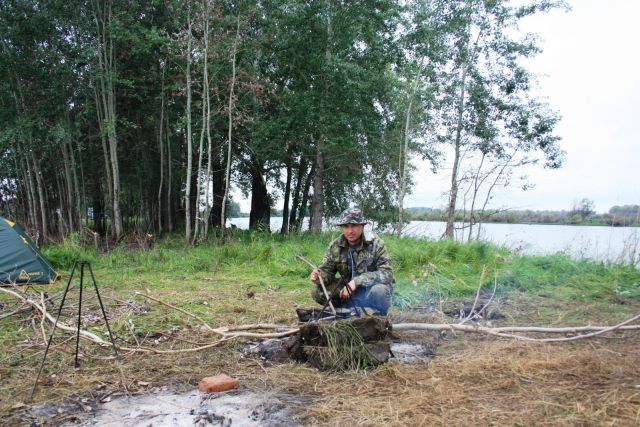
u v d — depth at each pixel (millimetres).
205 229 13742
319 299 4457
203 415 2748
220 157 19016
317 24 14531
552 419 2529
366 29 15039
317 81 15211
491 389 2998
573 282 6988
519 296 6207
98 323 4703
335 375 3363
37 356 3740
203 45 13570
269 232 14062
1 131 13648
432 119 17016
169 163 17219
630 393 2842
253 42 14234
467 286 6574
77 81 14641
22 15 12984
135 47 13711
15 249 7312
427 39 15188
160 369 3516
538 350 3795
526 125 16219
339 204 20609
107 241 12891
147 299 5793
